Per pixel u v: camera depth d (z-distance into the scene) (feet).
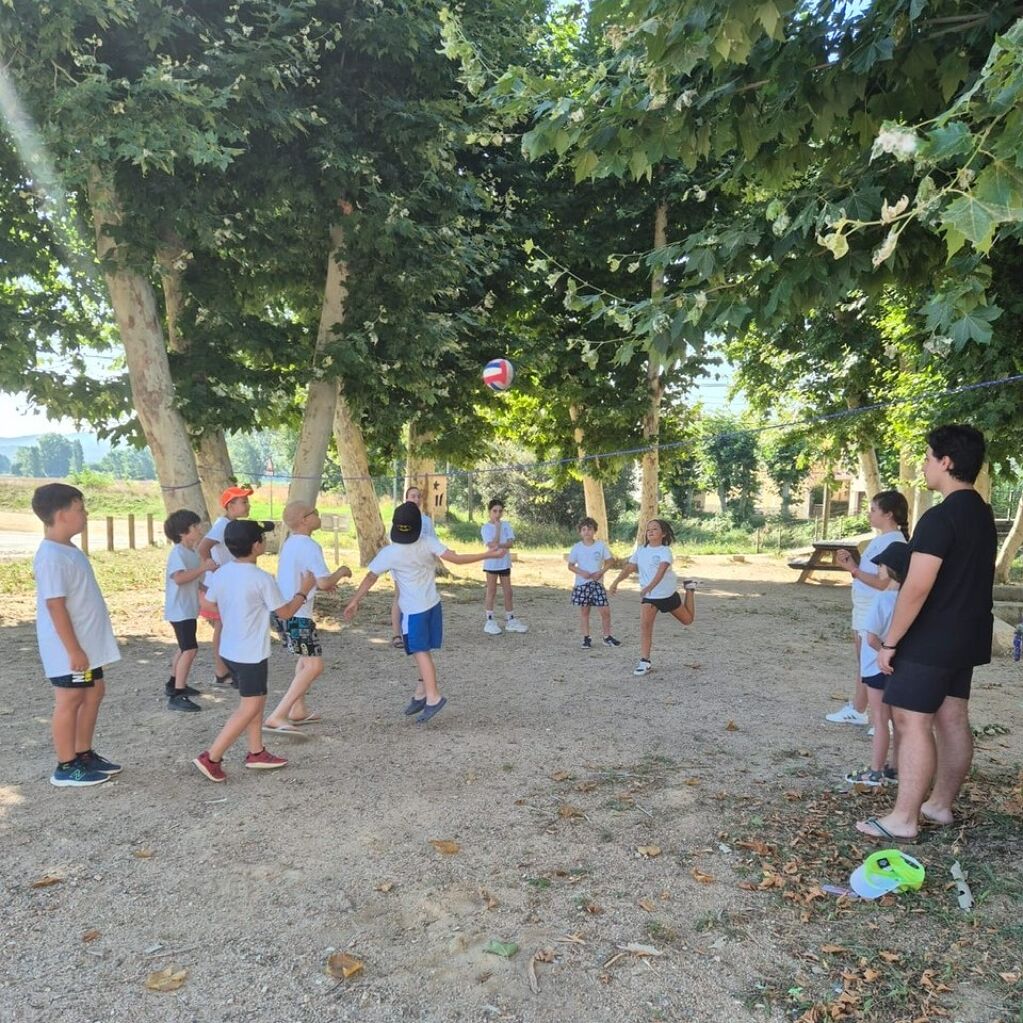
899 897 10.75
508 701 21.68
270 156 30.22
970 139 7.02
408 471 50.62
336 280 35.86
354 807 14.10
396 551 18.98
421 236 32.40
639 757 16.98
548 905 10.70
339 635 31.37
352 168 30.12
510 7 33.83
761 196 16.26
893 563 14.07
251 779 15.48
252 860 12.03
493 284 45.16
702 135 13.00
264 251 34.17
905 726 12.26
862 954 9.45
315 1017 8.44
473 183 37.58
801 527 102.83
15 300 33.47
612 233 47.50
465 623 34.94
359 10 29.84
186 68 25.61
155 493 140.15
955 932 9.91
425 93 33.12
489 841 12.71
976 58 11.96
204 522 32.09
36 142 25.41
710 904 10.69
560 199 46.21
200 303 34.35
